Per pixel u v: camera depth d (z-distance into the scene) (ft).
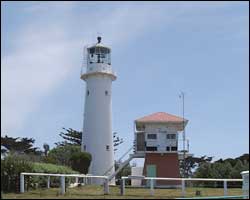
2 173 96.32
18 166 99.40
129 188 125.70
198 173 212.23
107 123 178.09
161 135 149.28
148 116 152.76
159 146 148.36
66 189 107.96
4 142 222.69
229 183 149.69
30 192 94.68
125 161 147.84
